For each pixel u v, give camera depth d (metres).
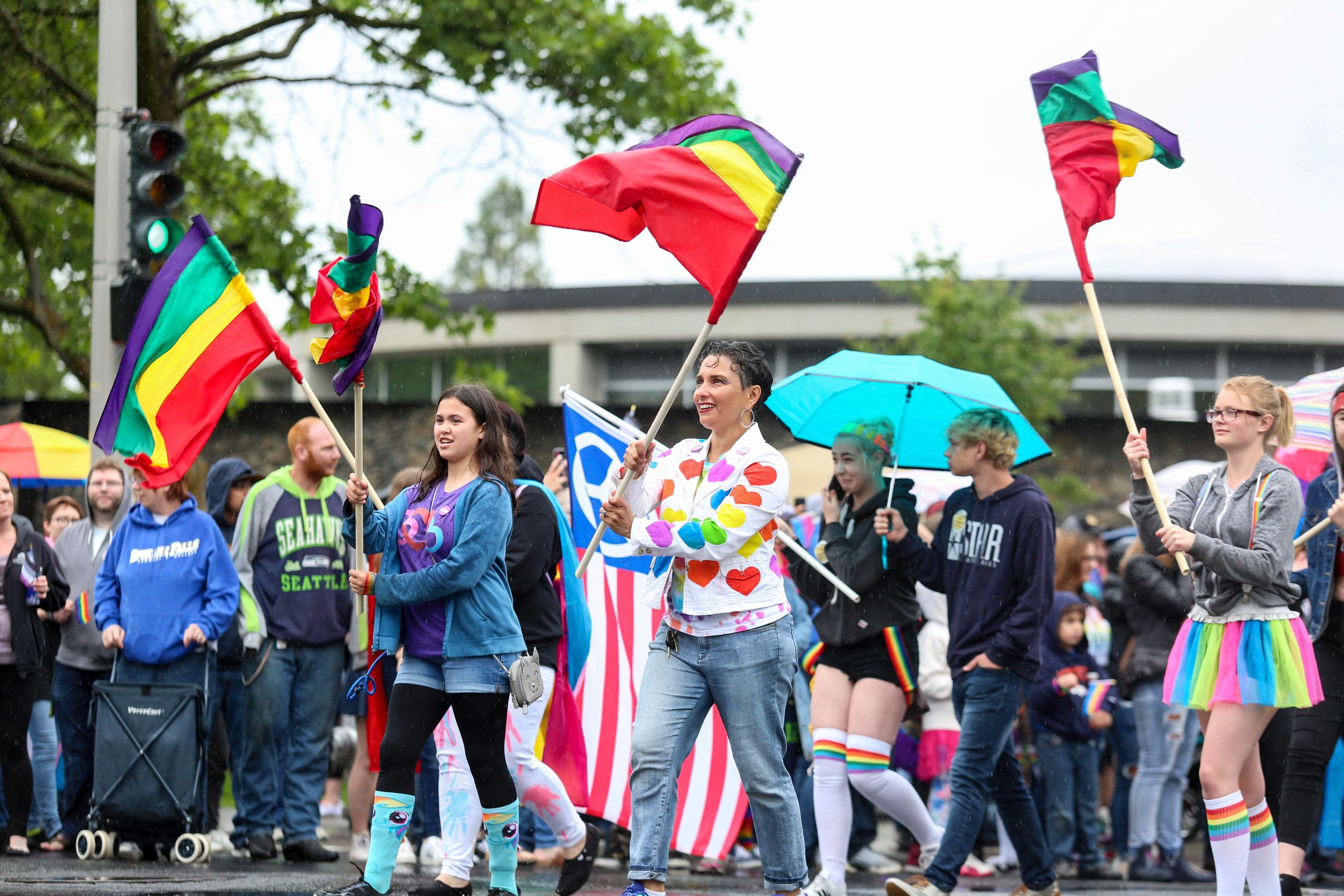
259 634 19.72
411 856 20.70
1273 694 13.84
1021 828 16.38
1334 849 22.31
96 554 22.06
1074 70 15.91
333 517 20.17
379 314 13.34
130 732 18.86
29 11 38.62
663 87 37.81
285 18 37.88
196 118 43.25
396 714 13.37
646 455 12.77
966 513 16.03
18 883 15.86
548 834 20.78
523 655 13.62
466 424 13.62
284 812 19.91
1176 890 20.47
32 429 30.83
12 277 43.72
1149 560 22.62
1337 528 15.33
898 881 15.30
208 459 50.16
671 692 12.54
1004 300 58.66
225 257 14.52
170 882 16.27
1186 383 61.16
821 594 16.70
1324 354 70.56
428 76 38.94
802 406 18.97
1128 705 24.33
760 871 22.00
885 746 16.38
